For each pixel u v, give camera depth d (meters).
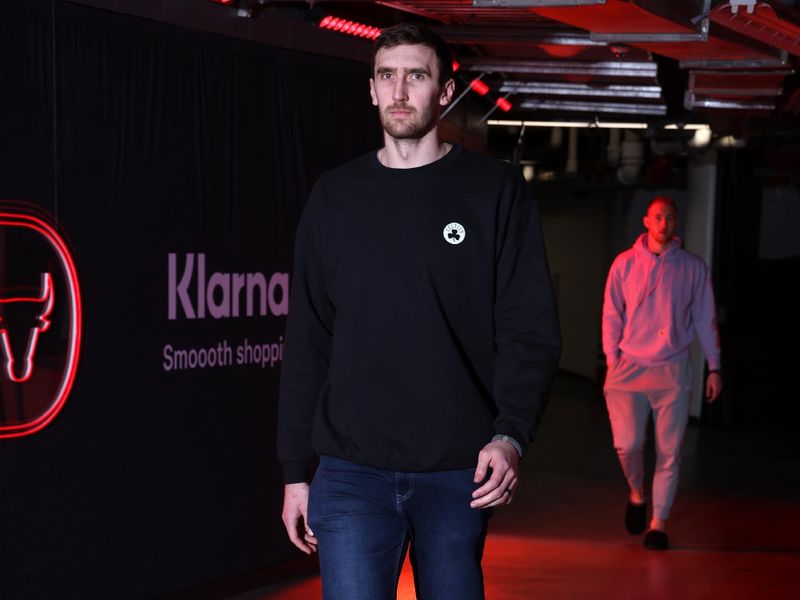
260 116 5.30
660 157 11.89
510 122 9.26
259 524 5.40
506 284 2.60
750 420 12.19
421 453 2.56
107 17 4.54
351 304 2.61
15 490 4.29
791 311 12.23
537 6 4.46
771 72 6.34
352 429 2.61
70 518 4.50
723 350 12.01
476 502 2.45
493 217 2.57
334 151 5.73
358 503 2.59
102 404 4.61
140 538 4.81
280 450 2.78
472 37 6.11
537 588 5.60
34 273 4.30
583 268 16.91
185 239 4.95
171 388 4.92
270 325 5.42
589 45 6.01
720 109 7.70
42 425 4.36
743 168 12.09
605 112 9.17
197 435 5.06
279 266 5.45
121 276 4.67
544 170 14.07
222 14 5.07
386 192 2.60
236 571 5.28
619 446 6.53
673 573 5.95
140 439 4.79
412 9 5.46
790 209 12.12
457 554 2.57
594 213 16.34
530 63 6.89
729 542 6.75
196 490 5.07
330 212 2.64
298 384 2.77
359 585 2.55
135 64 4.68
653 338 6.38
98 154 4.54
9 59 4.17
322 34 5.62
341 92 5.76
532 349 2.56
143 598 4.84
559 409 13.20
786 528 7.20
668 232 6.36
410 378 2.57
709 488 8.56
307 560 5.76
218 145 5.09
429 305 2.56
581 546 6.54
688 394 6.41
